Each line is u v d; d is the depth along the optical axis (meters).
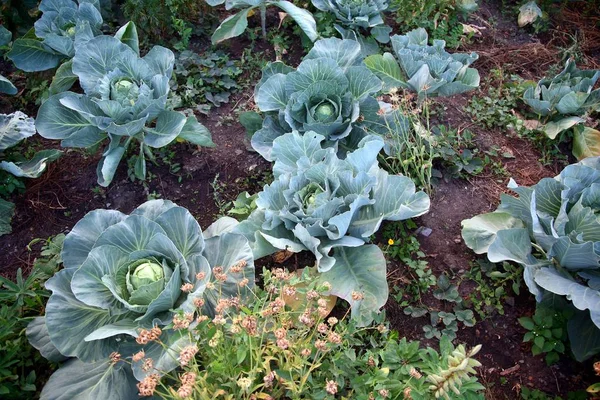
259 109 2.16
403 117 2.00
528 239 1.73
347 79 2.01
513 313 1.74
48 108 1.93
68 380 1.45
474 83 2.16
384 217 1.74
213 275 1.57
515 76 2.50
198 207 2.01
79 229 1.60
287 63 2.51
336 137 1.99
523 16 2.75
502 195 1.79
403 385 1.36
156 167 2.11
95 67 2.02
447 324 1.69
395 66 2.26
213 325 1.41
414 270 1.82
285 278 1.38
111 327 1.43
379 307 1.61
